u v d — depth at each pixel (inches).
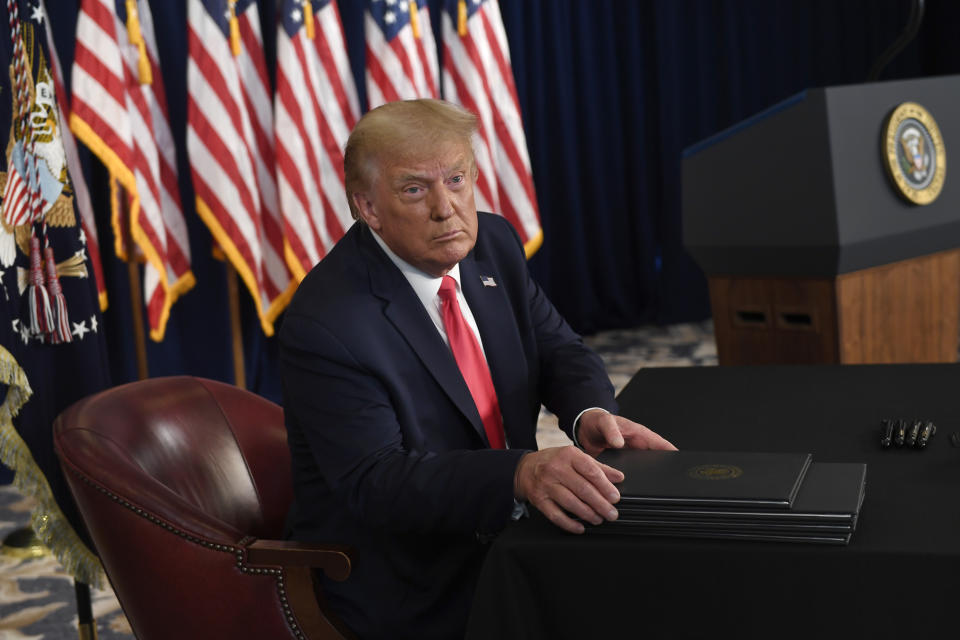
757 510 46.9
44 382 103.7
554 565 48.8
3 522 138.9
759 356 126.8
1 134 99.7
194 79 154.7
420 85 172.7
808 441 62.3
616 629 48.8
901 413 66.2
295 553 59.4
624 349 226.7
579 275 238.8
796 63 257.8
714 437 64.7
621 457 55.8
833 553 45.4
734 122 249.3
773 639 46.8
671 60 239.3
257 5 166.2
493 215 74.7
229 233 156.1
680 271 247.1
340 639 60.2
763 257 120.6
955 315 129.0
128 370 178.5
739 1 247.1
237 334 168.7
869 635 45.6
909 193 116.0
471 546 61.9
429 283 64.2
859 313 118.6
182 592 61.7
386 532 61.4
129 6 144.2
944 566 44.1
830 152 110.7
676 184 243.8
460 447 62.6
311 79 164.4
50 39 148.6
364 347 59.4
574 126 234.2
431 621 61.1
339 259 63.7
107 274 174.4
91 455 63.0
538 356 74.1
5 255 99.0
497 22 182.4
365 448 58.4
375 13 169.5
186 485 67.8
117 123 141.3
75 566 97.1
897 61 267.3
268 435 73.9
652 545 47.8
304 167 162.6
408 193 58.7
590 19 231.9
